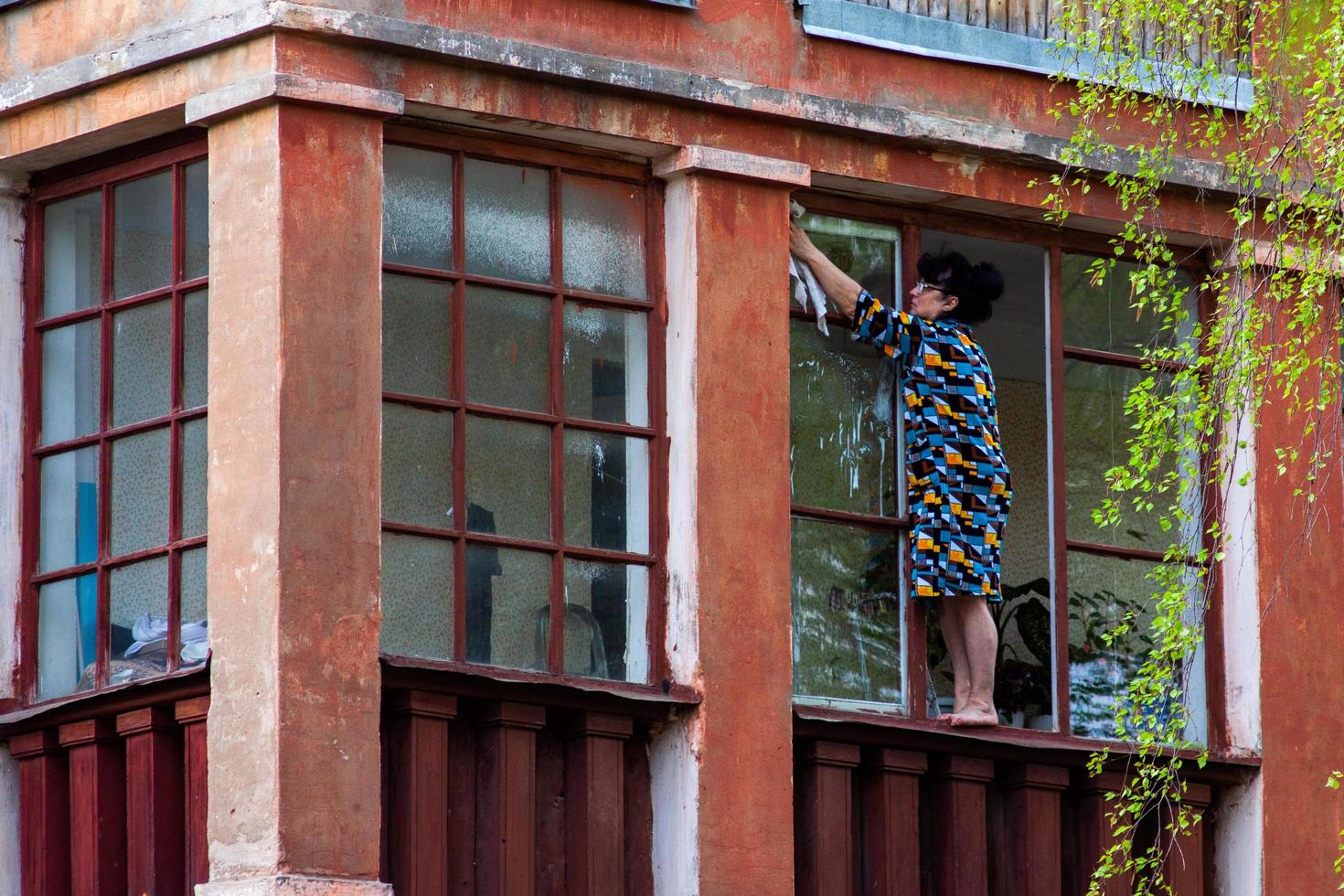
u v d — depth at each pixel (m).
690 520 13.81
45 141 13.84
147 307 13.73
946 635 14.75
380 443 12.99
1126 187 14.55
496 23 13.59
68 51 13.84
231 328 12.92
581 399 13.91
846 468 14.64
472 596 13.41
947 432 14.65
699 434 13.89
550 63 13.59
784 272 14.30
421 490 13.36
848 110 14.47
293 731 12.41
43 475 13.99
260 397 12.75
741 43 14.32
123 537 13.62
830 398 14.66
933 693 14.70
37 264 14.13
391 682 12.84
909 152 14.71
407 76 13.27
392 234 13.51
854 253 14.87
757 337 14.16
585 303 13.99
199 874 12.77
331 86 13.00
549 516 13.70
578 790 13.40
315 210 12.92
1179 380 14.22
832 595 14.45
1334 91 14.38
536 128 13.73
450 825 13.08
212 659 12.70
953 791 14.44
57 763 13.49
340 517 12.73
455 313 13.60
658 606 13.87
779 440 14.12
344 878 12.41
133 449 13.67
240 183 13.02
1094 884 13.73
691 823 13.53
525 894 13.08
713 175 14.12
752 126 14.27
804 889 13.99
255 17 12.95
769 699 13.84
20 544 13.94
